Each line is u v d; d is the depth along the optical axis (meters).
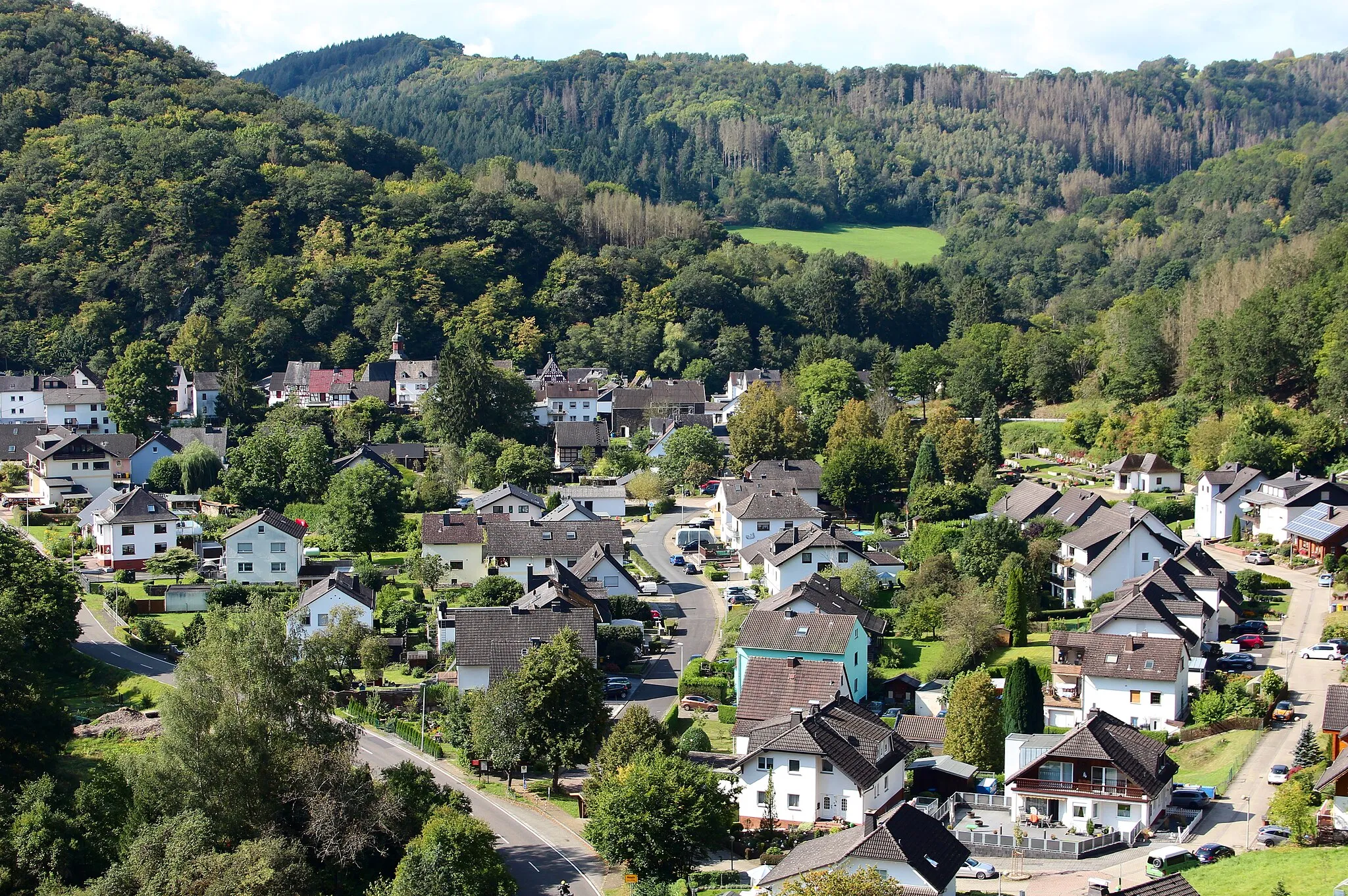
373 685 111.25
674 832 75.75
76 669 116.31
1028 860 76.56
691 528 163.12
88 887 70.00
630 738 86.50
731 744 98.50
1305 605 122.62
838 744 83.31
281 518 141.75
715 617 130.75
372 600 123.44
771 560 133.62
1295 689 101.56
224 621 89.50
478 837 74.44
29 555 119.56
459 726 97.56
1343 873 66.12
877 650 115.06
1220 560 140.00
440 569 138.88
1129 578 126.00
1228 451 165.25
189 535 150.00
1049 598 131.38
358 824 77.56
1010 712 93.06
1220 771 88.12
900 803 73.88
